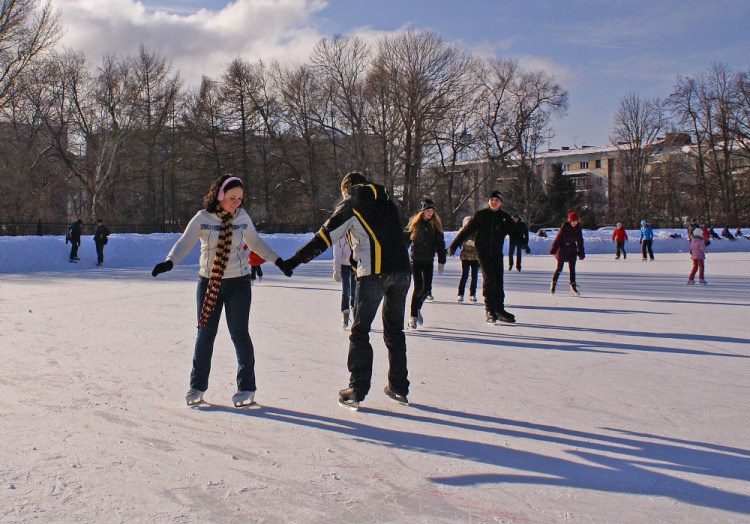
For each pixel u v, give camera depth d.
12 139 38.62
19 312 8.84
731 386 4.82
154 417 3.91
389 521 2.51
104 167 41.94
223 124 47.66
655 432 3.70
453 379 5.04
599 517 2.57
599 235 34.84
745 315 8.93
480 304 10.37
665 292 12.29
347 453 3.32
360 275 4.19
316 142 47.25
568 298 11.25
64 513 2.56
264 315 8.84
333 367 5.41
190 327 7.52
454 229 45.09
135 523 2.47
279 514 2.57
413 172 43.72
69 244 21.27
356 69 44.22
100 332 7.09
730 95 52.59
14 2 32.66
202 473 3.01
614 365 5.58
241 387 4.20
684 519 2.55
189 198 48.22
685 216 57.72
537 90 50.59
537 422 3.89
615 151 62.72
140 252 23.38
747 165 54.16
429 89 42.19
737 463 3.20
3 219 35.19
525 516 2.57
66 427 3.67
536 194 51.81
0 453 3.23
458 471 3.07
